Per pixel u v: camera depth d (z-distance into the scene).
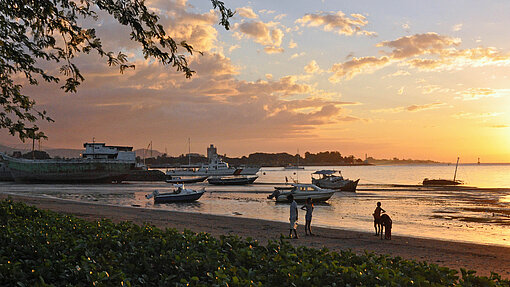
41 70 8.25
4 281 5.70
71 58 7.77
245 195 56.69
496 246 18.23
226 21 7.07
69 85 7.79
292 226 19.42
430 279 6.04
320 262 6.36
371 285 5.45
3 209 13.78
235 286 5.18
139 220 25.08
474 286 5.89
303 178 145.50
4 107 8.05
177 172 121.88
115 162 86.62
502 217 31.97
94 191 61.72
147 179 102.88
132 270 6.48
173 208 38.88
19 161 84.69
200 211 35.97
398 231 24.20
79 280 5.84
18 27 7.99
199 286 5.11
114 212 29.78
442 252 16.48
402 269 6.45
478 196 54.22
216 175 122.69
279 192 45.00
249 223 25.39
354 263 7.03
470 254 16.14
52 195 53.12
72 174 84.19
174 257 6.78
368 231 23.34
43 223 11.24
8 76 8.36
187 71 7.77
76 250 7.47
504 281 6.18
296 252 7.61
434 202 45.31
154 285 6.15
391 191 64.38
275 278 5.73
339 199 49.62
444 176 166.00
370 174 197.12
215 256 6.78
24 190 62.12
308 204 20.58
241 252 6.91
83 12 7.59
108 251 7.84
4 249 7.80
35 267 6.24
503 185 93.06
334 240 19.02
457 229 25.44
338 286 5.54
